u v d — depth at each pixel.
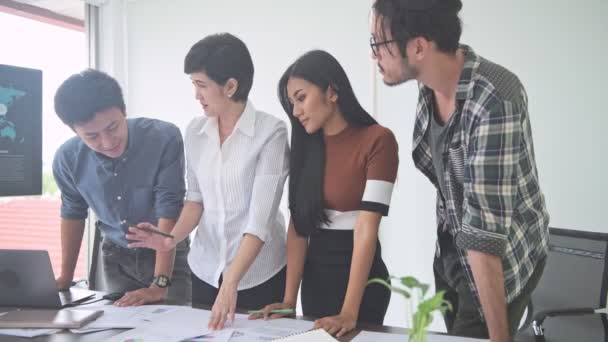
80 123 1.43
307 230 1.50
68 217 1.78
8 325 1.22
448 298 1.50
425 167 1.43
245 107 1.51
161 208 1.68
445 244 1.46
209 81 1.41
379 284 1.48
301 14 2.99
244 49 1.46
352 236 1.46
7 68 1.40
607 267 1.76
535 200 1.21
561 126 2.46
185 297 1.93
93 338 1.16
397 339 1.12
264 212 1.44
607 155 2.37
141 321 1.27
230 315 1.28
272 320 1.28
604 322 1.78
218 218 1.56
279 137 1.50
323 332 0.97
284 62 3.06
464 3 2.62
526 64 2.51
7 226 3.25
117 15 3.48
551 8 2.44
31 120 1.46
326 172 1.47
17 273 1.38
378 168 1.38
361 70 2.84
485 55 2.60
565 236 1.92
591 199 2.41
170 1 3.38
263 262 1.59
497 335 1.02
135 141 1.70
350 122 1.46
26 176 1.47
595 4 2.35
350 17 2.86
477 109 1.04
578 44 2.40
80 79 1.45
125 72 3.53
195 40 3.32
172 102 3.41
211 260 1.60
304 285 1.55
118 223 1.78
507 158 1.01
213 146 1.56
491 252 1.01
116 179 1.70
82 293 1.55
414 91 2.72
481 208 1.03
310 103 1.38
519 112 1.01
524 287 1.25
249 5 3.14
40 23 3.31
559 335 1.90
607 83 2.35
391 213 2.83
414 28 1.03
